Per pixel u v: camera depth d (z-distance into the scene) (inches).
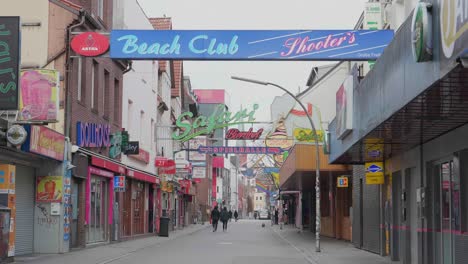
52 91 702.5
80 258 762.8
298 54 778.8
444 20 329.1
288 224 2723.9
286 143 1635.1
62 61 840.3
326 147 934.4
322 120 1764.3
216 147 1680.6
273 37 780.6
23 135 659.4
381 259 815.1
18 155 730.8
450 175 584.7
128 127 1280.8
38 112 695.7
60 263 692.7
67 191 829.8
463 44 299.3
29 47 842.2
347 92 681.0
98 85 1011.3
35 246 810.8
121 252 902.4
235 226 2440.9
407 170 729.6
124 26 1209.4
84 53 793.6
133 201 1314.0
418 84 386.9
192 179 2466.8
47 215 813.9
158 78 1700.3
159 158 1555.1
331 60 787.4
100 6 1014.4
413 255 714.2
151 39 784.9
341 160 887.1
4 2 848.9
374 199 912.9
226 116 1525.6
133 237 1283.2
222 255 888.3
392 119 494.6
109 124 1082.7
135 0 1333.7
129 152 1121.4
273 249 1037.2
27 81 700.7
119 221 1146.0
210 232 1811.0
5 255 649.0
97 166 972.6
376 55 778.8
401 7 851.4
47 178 816.3
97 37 792.3
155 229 1555.1
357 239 1043.3
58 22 845.2
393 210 792.3
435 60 348.8
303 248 1033.5
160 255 878.4
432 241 631.2
